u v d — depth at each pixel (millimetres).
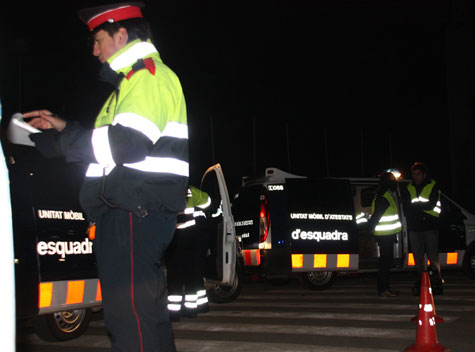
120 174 2498
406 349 4711
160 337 2779
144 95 2512
